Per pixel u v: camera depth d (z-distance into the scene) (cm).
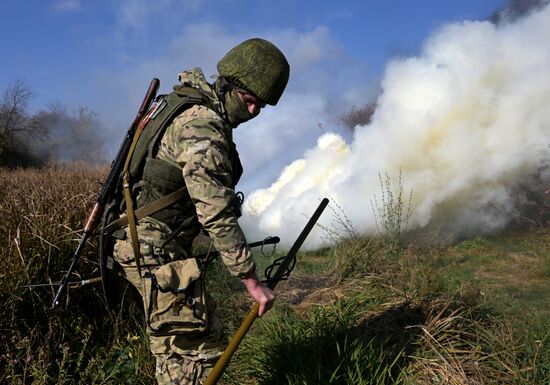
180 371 245
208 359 247
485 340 314
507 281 457
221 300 433
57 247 341
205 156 223
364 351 310
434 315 353
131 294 364
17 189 528
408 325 351
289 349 324
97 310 368
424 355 311
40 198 407
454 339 322
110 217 257
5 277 321
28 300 331
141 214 241
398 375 300
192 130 227
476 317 346
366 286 432
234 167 245
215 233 224
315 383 295
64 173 693
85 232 261
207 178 222
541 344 299
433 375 293
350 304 388
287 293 445
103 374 313
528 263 498
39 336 323
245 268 227
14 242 338
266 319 391
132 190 244
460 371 291
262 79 241
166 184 238
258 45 244
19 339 309
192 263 243
